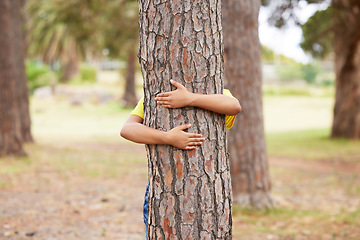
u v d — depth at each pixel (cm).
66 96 3944
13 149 1184
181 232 249
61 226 560
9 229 528
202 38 250
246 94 714
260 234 579
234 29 703
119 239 517
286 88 4809
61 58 4100
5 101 1173
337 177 1081
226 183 262
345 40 1739
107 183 898
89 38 2036
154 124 254
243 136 718
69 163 1127
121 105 3638
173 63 248
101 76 4981
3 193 743
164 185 250
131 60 3581
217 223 255
